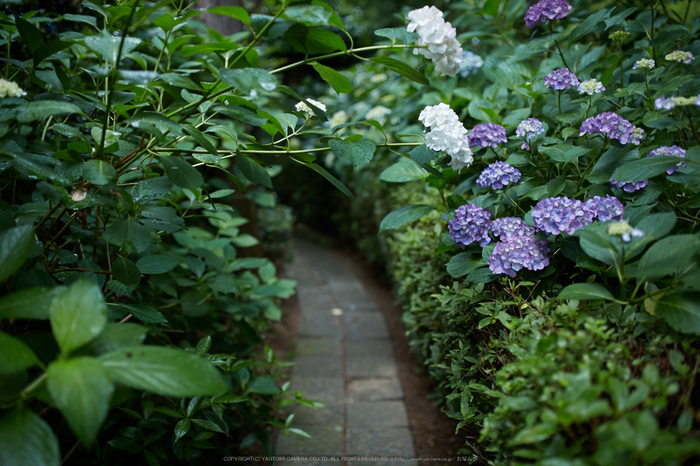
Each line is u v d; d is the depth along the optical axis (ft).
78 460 4.51
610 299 3.42
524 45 6.84
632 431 2.25
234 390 6.31
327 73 4.57
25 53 6.16
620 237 3.50
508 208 5.74
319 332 11.18
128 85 4.86
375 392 8.45
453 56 4.55
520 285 4.42
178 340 7.61
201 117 5.37
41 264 4.82
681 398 2.76
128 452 4.86
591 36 9.07
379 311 12.58
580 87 5.24
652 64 5.33
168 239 8.87
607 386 2.62
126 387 3.21
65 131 4.03
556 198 4.30
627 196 4.60
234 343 7.87
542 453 2.65
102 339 2.95
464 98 8.20
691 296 3.24
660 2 7.01
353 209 17.70
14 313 2.90
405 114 10.22
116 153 4.59
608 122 4.73
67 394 2.41
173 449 4.93
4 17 4.81
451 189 8.16
